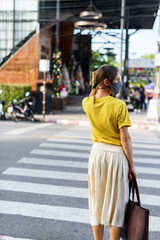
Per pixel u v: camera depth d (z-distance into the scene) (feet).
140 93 67.82
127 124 7.66
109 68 8.05
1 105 46.24
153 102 46.42
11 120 46.16
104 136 8.07
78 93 83.20
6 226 11.45
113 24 90.43
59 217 12.35
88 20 57.52
